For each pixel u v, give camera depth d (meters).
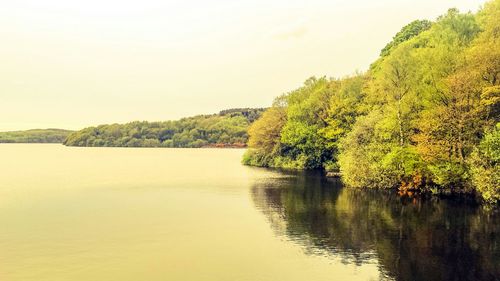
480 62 50.69
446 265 29.64
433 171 52.91
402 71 62.75
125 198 64.25
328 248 34.47
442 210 47.47
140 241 37.88
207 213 50.56
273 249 34.69
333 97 96.94
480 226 40.12
